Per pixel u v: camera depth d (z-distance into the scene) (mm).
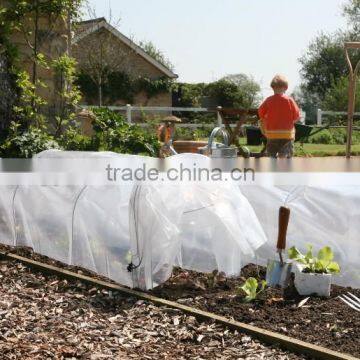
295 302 5086
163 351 4254
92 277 6027
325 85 44188
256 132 12484
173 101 37344
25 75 11148
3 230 7418
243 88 38281
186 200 5859
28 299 5422
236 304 5062
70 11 12031
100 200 6227
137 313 5008
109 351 4258
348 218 5645
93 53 27016
